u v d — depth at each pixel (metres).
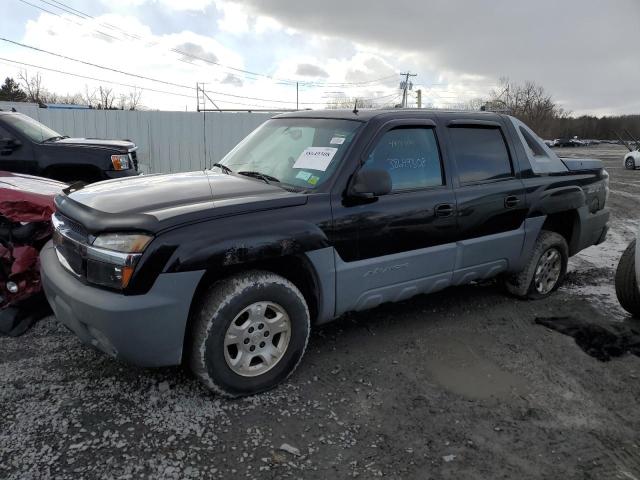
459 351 3.93
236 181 3.60
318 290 3.40
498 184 4.37
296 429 2.88
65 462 2.52
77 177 7.83
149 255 2.73
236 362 3.08
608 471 2.63
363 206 3.48
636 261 4.23
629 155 26.81
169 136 15.59
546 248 4.89
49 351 3.66
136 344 2.78
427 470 2.59
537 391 3.39
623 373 3.68
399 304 4.86
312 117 4.12
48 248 3.58
